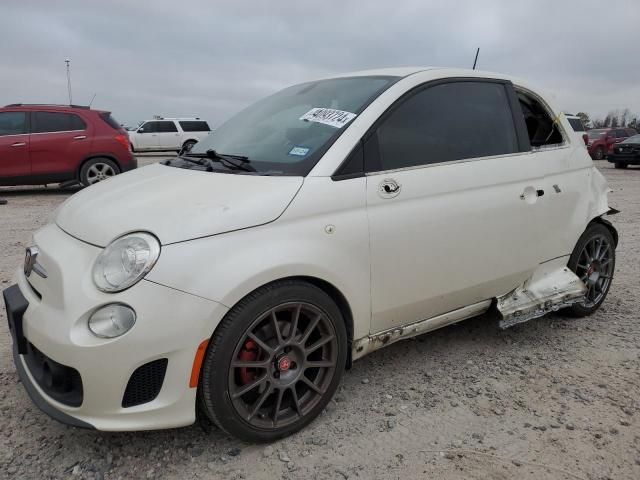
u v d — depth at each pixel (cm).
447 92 318
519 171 335
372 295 273
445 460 241
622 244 657
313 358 266
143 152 2530
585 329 392
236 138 326
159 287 213
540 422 271
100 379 211
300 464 237
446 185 297
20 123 989
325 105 309
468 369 327
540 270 362
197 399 236
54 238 254
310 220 248
